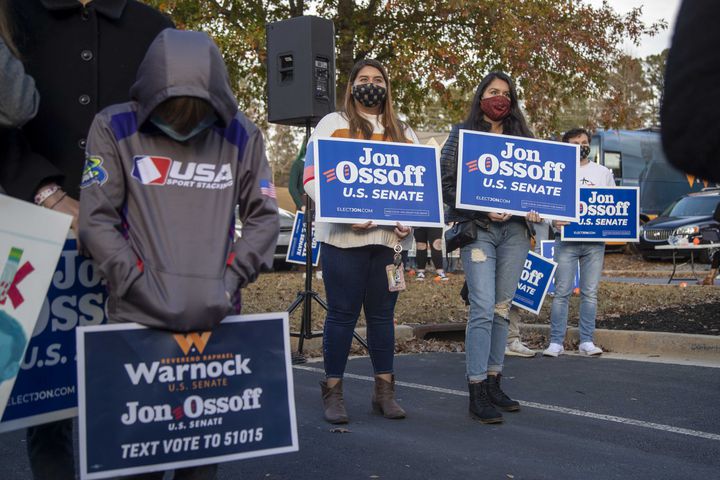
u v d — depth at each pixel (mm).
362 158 4887
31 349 2473
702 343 7566
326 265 4949
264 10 17156
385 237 4914
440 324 9047
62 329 2541
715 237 20672
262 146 2738
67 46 2824
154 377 2471
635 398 5695
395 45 17125
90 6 2857
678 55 1412
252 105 19734
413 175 4977
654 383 6215
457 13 17281
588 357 7613
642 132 30266
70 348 2557
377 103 5062
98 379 2414
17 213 2293
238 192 2660
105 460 2414
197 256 2500
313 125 8086
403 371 6887
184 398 2504
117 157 2523
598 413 5254
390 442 4516
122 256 2441
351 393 5887
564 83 19500
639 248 22469
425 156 5027
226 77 2537
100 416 2412
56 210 2570
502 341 5258
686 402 5555
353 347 7887
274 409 2609
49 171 2562
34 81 2637
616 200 7652
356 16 17344
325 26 7934
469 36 18188
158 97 2426
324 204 4770
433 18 17891
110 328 2434
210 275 2496
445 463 4121
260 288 12492
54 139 2795
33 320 2322
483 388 5027
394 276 4957
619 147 29438
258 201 2660
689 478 3928
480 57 18203
